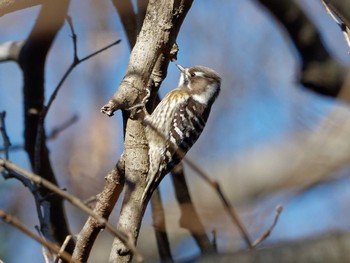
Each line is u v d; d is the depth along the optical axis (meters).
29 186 9.50
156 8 8.73
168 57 8.98
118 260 8.20
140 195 8.68
